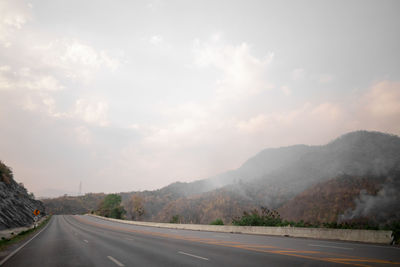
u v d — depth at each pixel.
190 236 21.33
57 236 24.22
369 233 14.55
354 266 7.82
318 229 17.73
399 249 11.34
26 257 11.79
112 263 9.28
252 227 24.12
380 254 10.04
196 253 11.34
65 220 68.94
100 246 14.89
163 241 17.20
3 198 49.81
